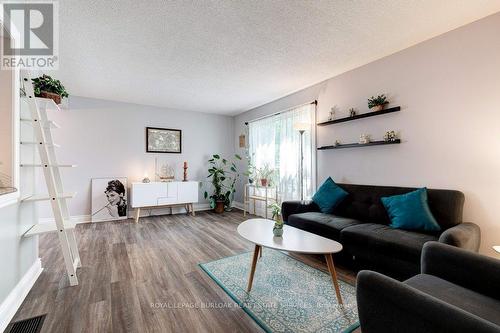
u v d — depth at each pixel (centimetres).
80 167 444
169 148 534
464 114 225
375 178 299
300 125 361
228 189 606
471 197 221
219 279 222
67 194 243
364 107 310
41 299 188
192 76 345
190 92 421
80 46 256
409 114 265
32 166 216
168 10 198
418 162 259
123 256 278
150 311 174
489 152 211
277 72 332
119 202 471
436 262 142
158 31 229
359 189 301
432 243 147
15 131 186
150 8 195
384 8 197
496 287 119
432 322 83
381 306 99
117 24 217
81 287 207
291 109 422
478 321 76
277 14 204
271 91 416
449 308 83
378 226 244
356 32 233
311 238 207
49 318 165
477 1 190
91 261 263
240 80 362
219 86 389
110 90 409
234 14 204
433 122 246
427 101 250
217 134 599
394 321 95
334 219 276
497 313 106
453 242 167
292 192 419
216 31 229
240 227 241
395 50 272
